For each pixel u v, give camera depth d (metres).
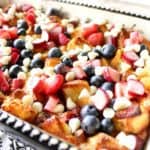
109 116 0.34
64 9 0.51
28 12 0.51
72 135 0.33
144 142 0.33
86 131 0.33
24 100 0.35
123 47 0.44
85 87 0.37
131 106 0.35
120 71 0.41
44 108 0.36
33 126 0.31
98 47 0.43
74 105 0.36
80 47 0.44
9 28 0.48
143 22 0.46
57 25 0.46
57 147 0.29
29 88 0.37
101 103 0.35
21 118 0.33
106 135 0.32
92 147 0.31
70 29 0.47
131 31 0.46
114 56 0.42
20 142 0.31
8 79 0.40
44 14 0.51
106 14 0.48
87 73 0.39
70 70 0.39
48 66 0.41
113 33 0.45
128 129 0.33
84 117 0.34
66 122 0.34
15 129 0.31
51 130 0.33
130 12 0.47
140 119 0.33
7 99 0.36
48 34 0.45
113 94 0.37
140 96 0.36
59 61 0.41
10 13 0.50
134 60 0.41
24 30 0.47
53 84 0.36
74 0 0.50
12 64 0.42
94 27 0.46
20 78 0.39
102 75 0.39
